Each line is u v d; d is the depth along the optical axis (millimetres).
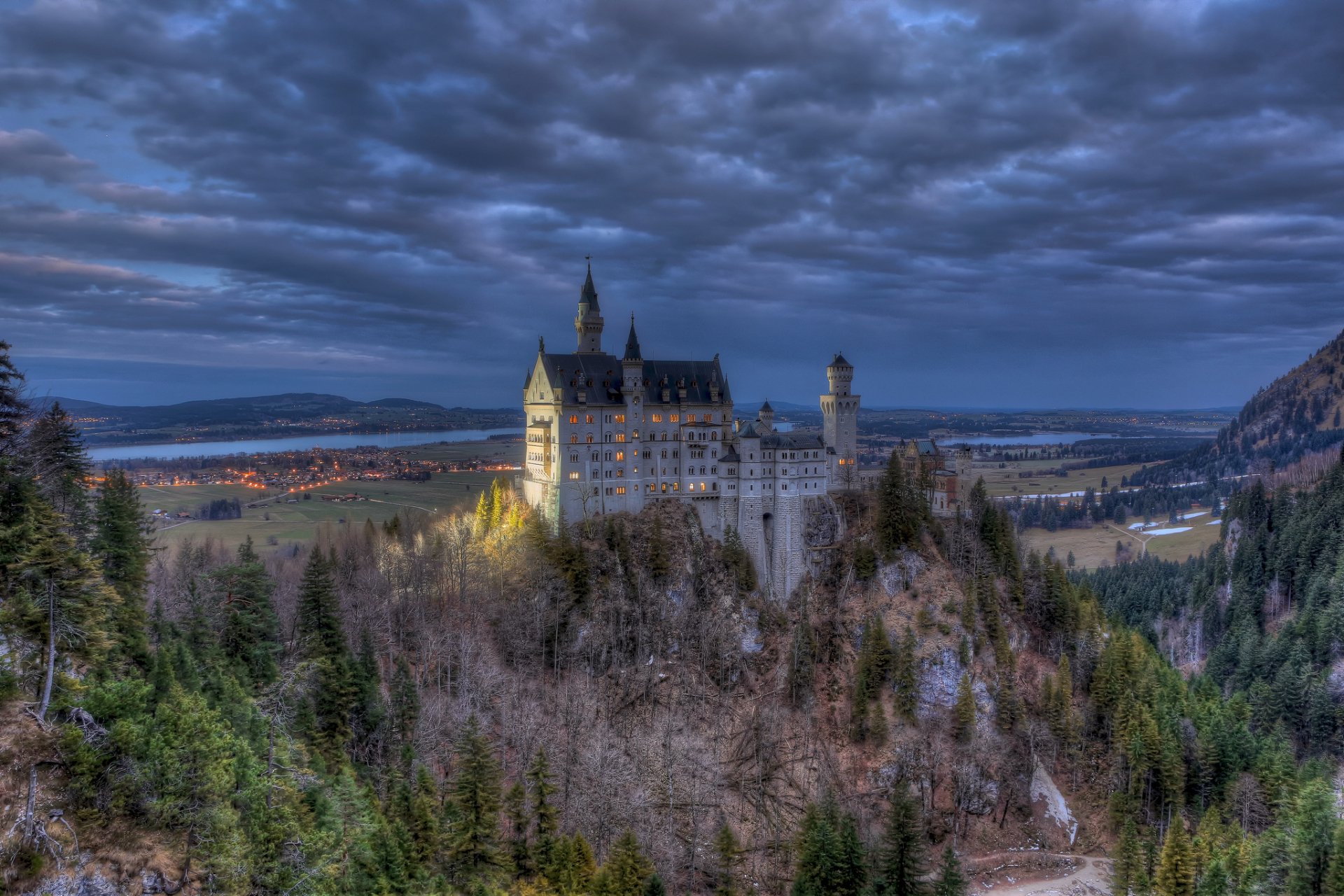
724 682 132875
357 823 60656
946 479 169250
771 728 126312
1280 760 118438
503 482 171375
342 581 127562
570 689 121312
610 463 149750
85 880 40688
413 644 118375
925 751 123750
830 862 83500
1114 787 126125
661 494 154875
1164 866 95250
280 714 64125
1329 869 81938
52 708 47438
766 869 103188
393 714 94500
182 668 63250
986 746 127000
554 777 102812
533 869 76500
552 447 146875
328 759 77250
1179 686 142375
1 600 49906
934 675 130875
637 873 77062
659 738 119000
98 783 45031
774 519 154500
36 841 40438
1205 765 122375
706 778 115375
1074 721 131625
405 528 165750
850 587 147750
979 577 148000
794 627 143125
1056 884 110188
